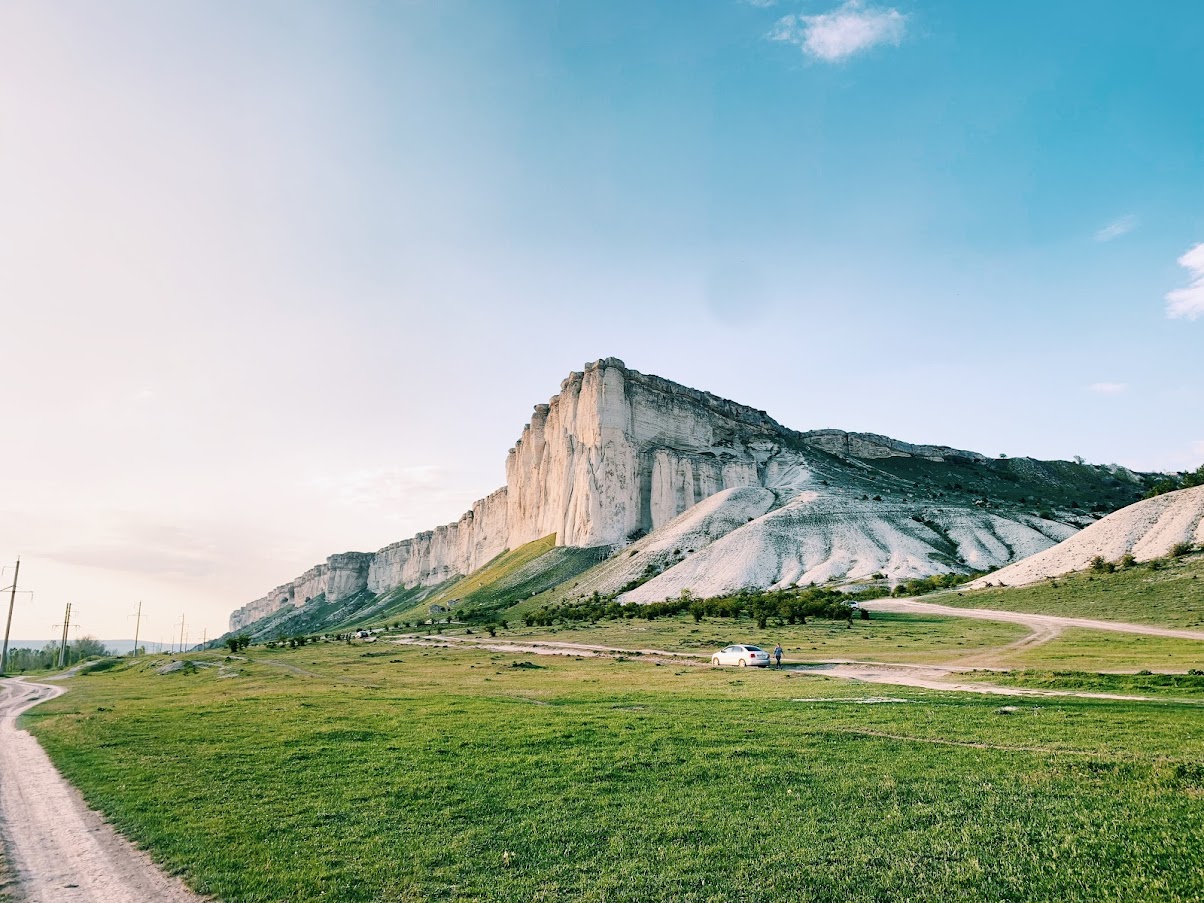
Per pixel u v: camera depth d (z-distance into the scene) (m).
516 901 9.56
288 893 9.99
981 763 15.15
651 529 184.00
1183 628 50.97
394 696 33.38
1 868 11.35
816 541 130.25
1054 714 20.64
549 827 12.30
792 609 76.69
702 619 88.06
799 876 9.94
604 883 9.98
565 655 63.44
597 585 140.50
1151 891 8.94
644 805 13.31
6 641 99.88
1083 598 68.94
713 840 11.41
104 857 11.76
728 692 30.72
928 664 40.69
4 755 21.23
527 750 18.39
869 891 9.40
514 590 165.88
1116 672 32.09
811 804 12.92
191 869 10.98
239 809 13.95
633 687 34.91
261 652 90.62
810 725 20.47
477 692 34.75
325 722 24.41
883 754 16.31
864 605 86.00
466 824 12.67
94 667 101.44
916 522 143.12
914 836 11.16
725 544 132.88
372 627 170.88
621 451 191.12
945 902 8.99
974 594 84.00
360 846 11.70
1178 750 15.52
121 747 21.11
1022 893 9.14
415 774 16.17
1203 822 10.95
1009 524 140.12
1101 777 13.66
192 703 33.31
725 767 15.71
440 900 9.66
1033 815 11.77
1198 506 82.62
